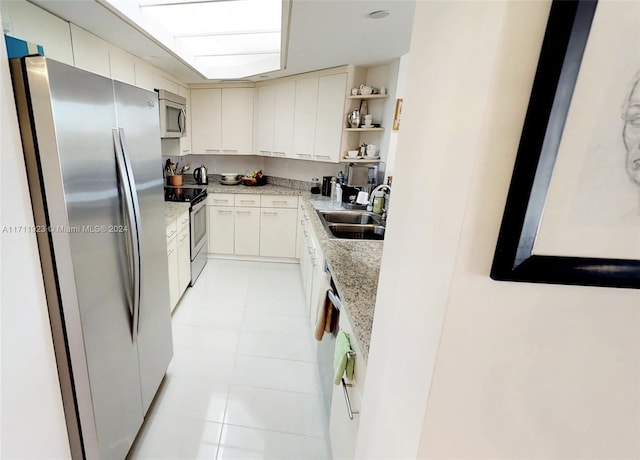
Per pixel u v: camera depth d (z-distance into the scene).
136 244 1.32
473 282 0.46
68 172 0.96
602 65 0.36
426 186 0.55
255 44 2.71
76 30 1.90
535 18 0.36
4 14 1.44
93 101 1.06
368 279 1.40
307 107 3.30
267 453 1.52
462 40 0.44
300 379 2.00
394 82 2.74
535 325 0.49
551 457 0.57
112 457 1.29
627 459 0.58
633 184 0.40
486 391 0.52
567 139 0.38
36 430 1.00
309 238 2.71
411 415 0.59
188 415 1.69
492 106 0.39
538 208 0.40
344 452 1.19
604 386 0.53
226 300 2.94
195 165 4.29
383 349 0.77
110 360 1.24
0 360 0.86
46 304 1.01
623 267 0.43
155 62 2.76
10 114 0.86
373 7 1.68
